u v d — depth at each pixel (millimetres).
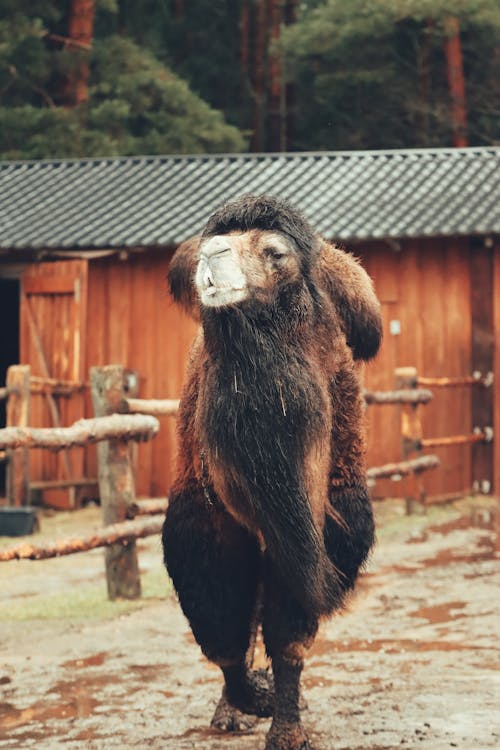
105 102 25406
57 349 15266
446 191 15344
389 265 15141
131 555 8367
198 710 5461
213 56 33438
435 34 27250
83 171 17125
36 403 15102
